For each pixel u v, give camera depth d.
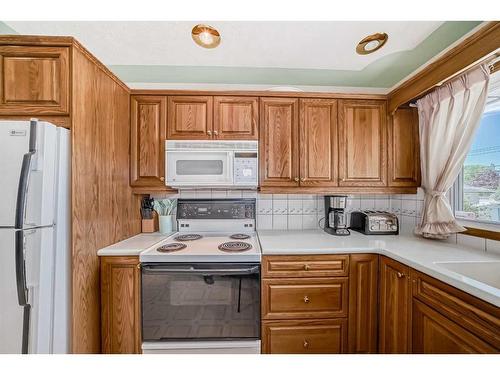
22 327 1.04
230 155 1.75
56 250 1.13
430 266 1.13
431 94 1.66
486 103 1.41
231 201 2.07
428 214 1.64
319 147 1.84
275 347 1.47
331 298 1.50
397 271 1.35
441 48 1.65
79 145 1.25
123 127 1.72
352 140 1.86
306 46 1.66
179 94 1.81
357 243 1.63
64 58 1.21
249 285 1.46
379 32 1.51
